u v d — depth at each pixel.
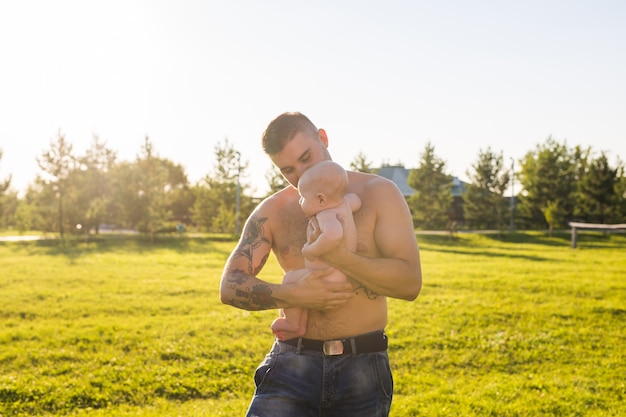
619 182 43.00
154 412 5.45
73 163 34.31
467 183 43.25
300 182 2.60
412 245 2.67
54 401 5.72
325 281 2.55
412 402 5.83
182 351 7.68
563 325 9.74
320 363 2.65
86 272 16.33
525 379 6.80
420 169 42.38
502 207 41.12
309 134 2.68
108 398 5.89
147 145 34.97
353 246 2.58
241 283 2.66
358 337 2.66
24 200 46.03
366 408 2.64
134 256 22.30
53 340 8.24
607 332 9.27
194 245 30.23
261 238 2.83
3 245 28.48
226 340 8.34
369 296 2.69
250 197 41.09
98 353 7.57
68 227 34.38
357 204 2.66
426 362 7.56
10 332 8.73
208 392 6.22
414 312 10.59
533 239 37.69
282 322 2.66
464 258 23.39
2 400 5.73
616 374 7.04
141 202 32.66
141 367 6.92
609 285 14.08
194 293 12.90
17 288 13.12
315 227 2.53
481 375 7.08
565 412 5.65
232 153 39.91
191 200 57.59
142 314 10.49
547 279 15.30
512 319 10.12
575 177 47.75
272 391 2.68
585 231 43.16
